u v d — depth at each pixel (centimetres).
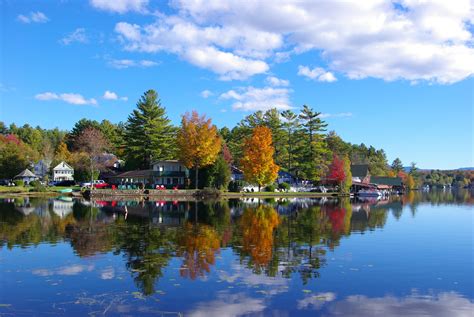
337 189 9475
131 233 2395
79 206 4478
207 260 1666
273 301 1162
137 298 1180
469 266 1608
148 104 9031
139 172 8262
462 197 9056
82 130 11575
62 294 1219
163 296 1199
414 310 1112
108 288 1274
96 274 1439
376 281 1383
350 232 2552
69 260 1658
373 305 1145
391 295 1236
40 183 7550
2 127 15325
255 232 2480
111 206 4528
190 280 1364
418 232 2586
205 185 7256
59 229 2547
